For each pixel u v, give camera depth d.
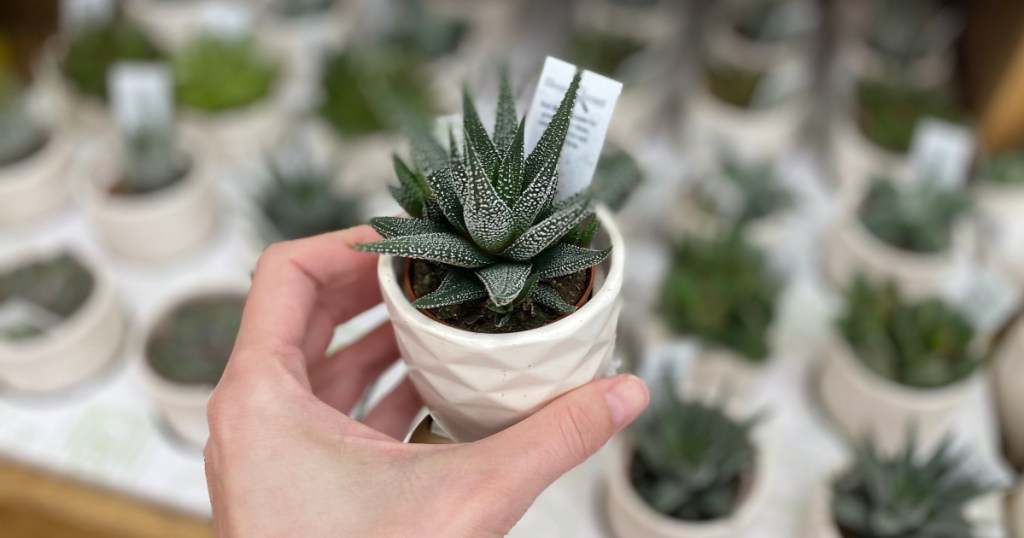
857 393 0.33
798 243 0.43
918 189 0.39
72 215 0.43
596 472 0.32
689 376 0.35
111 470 0.32
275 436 0.16
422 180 0.16
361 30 0.59
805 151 0.49
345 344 0.25
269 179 0.43
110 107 0.47
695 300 0.34
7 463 0.32
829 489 0.29
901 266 0.38
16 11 0.58
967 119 0.46
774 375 0.37
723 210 0.41
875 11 0.54
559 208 0.16
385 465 0.15
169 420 0.33
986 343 0.36
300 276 0.19
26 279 0.35
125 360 0.37
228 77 0.46
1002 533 0.30
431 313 0.16
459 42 0.53
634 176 0.24
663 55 0.54
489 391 0.16
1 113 0.42
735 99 0.47
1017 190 0.41
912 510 0.27
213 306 0.35
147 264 0.41
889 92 0.47
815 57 0.58
